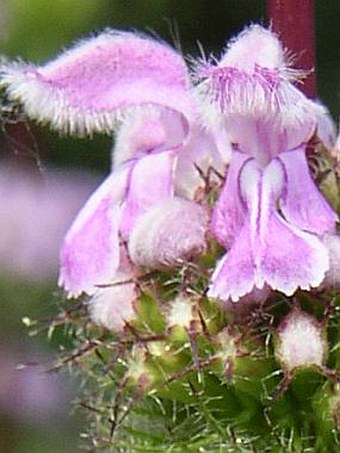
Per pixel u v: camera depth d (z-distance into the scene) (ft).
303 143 0.20
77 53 0.21
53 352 0.36
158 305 0.21
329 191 0.21
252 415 0.21
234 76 0.20
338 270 0.20
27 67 0.21
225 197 0.20
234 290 0.19
